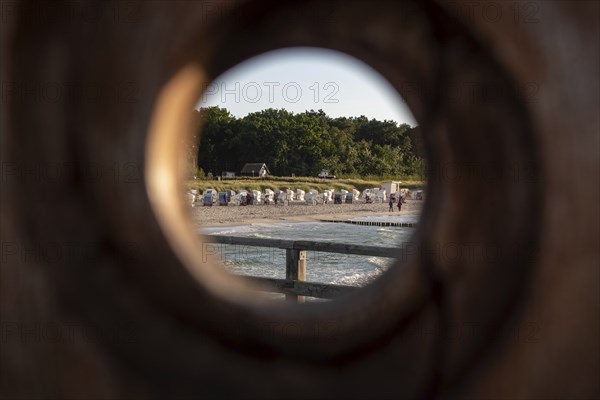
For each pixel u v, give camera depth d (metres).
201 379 1.65
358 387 1.66
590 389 1.66
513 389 1.65
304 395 1.66
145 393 1.64
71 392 1.64
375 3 1.64
